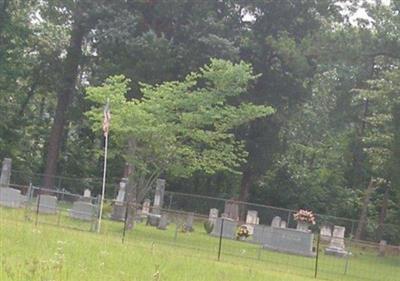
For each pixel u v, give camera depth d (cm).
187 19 5053
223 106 3497
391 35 4075
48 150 5647
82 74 6022
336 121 5941
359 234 4997
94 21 5091
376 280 2448
